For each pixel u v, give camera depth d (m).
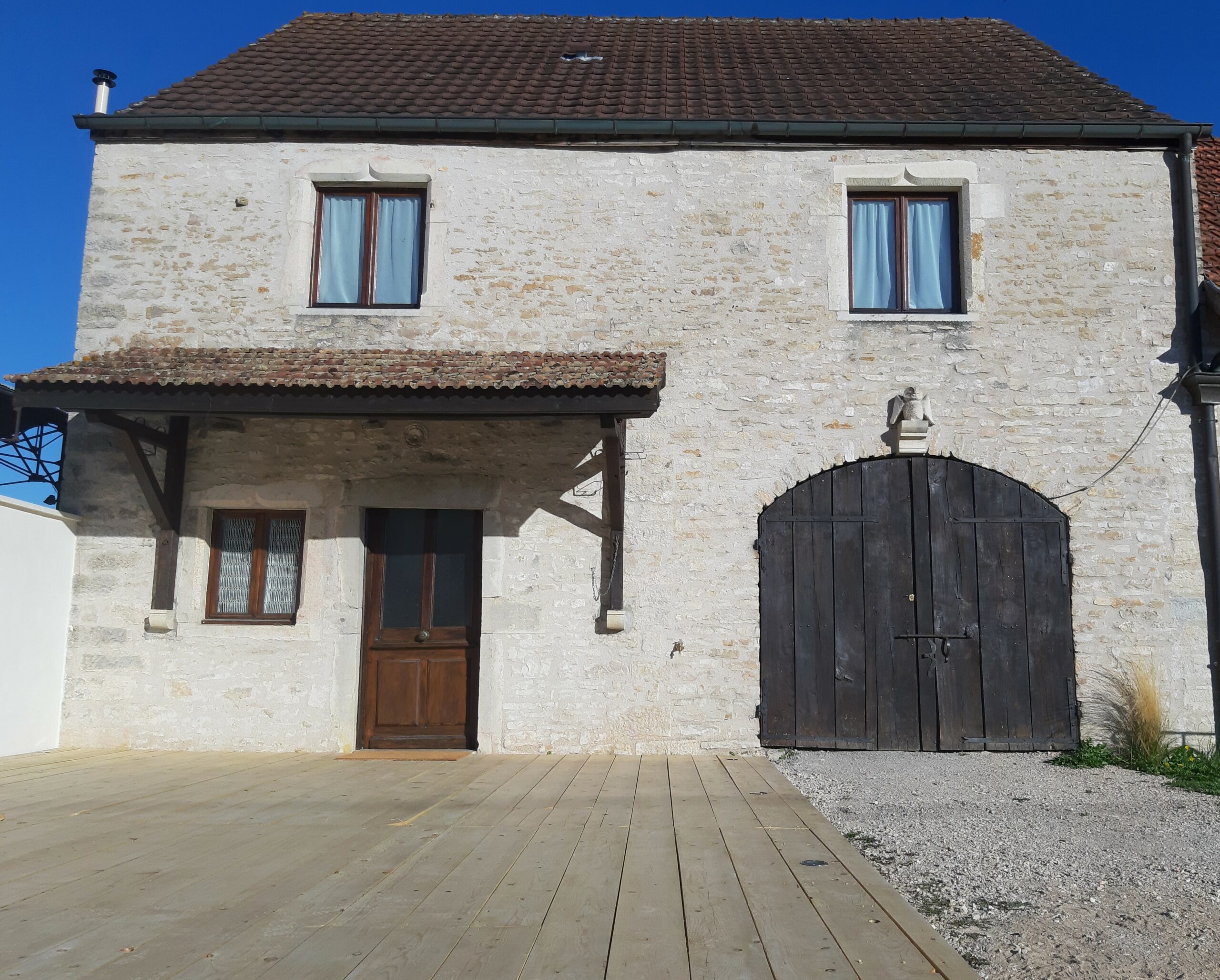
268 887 3.46
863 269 7.27
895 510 6.84
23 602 6.32
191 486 6.90
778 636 6.73
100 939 2.91
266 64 8.38
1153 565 6.72
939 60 8.78
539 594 6.73
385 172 7.22
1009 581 6.75
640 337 7.02
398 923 3.07
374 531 7.01
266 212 7.19
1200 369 6.75
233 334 7.04
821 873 3.66
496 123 7.12
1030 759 6.42
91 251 7.15
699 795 5.19
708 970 2.69
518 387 5.75
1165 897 3.55
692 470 6.85
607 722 6.61
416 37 9.38
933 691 6.67
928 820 4.78
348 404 5.87
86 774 5.75
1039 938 3.12
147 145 7.27
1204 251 7.18
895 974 2.67
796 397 6.93
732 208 7.17
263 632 6.75
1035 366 6.92
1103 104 7.55
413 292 7.29
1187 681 6.61
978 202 7.11
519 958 2.77
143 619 6.75
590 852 3.95
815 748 6.62
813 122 7.07
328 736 6.63
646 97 7.73
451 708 6.85
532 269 7.11
